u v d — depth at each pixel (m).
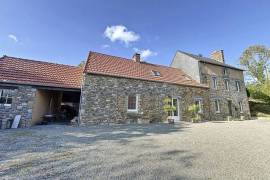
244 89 21.33
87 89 11.25
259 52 30.28
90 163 3.94
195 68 18.05
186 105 15.00
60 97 16.89
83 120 10.66
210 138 6.89
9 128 9.16
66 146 5.49
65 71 13.05
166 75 16.16
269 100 24.88
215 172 3.46
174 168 3.66
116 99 12.05
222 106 18.20
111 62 14.57
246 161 4.14
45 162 4.00
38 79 10.74
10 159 4.21
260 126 11.13
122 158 4.32
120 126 10.59
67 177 3.17
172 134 7.80
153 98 13.52
